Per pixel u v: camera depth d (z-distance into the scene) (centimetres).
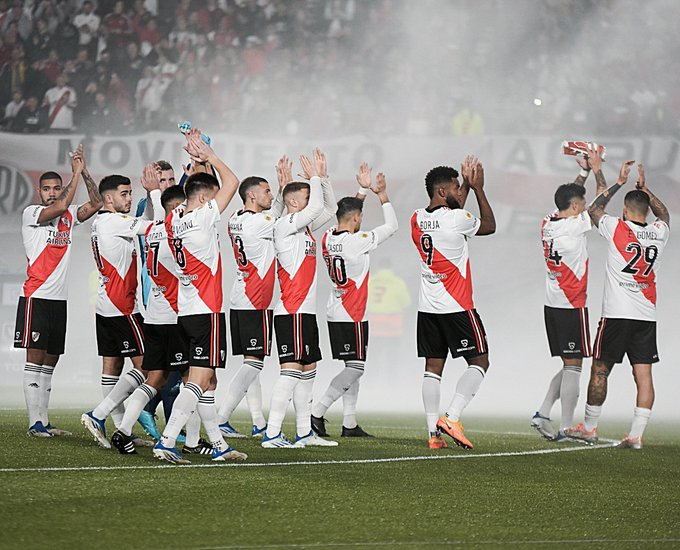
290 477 1764
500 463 2048
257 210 2277
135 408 2022
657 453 2305
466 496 1622
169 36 6750
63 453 1988
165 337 2062
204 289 1952
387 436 2639
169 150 5894
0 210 5841
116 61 6581
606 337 2477
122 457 1962
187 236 1936
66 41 6662
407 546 1255
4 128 6306
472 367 2316
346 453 2177
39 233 2311
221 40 6719
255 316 2295
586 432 2566
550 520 1448
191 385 1939
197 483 1666
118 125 6359
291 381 2259
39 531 1264
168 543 1230
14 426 2547
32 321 2283
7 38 6675
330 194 2422
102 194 2242
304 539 1279
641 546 1291
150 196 2353
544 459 2138
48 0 6731
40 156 5906
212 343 1947
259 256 2261
